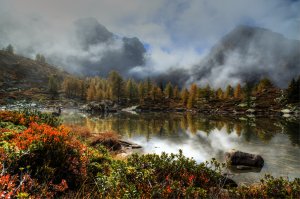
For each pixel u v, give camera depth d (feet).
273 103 367.04
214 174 33.35
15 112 50.98
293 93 356.59
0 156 22.65
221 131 141.18
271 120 225.15
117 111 347.56
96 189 24.90
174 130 143.23
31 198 17.04
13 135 32.60
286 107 333.83
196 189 26.12
